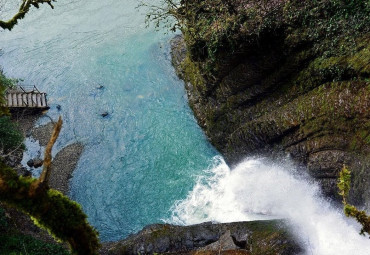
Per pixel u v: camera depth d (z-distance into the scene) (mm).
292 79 15719
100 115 23141
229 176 18812
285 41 15188
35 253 13469
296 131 15578
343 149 13625
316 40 14469
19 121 23188
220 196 18047
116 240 16875
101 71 26141
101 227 17625
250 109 17672
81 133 22281
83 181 19781
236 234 13469
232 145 18859
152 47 27422
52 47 29000
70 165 20594
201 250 13281
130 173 19875
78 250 2639
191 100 22531
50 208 2543
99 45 28359
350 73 13273
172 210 17922
